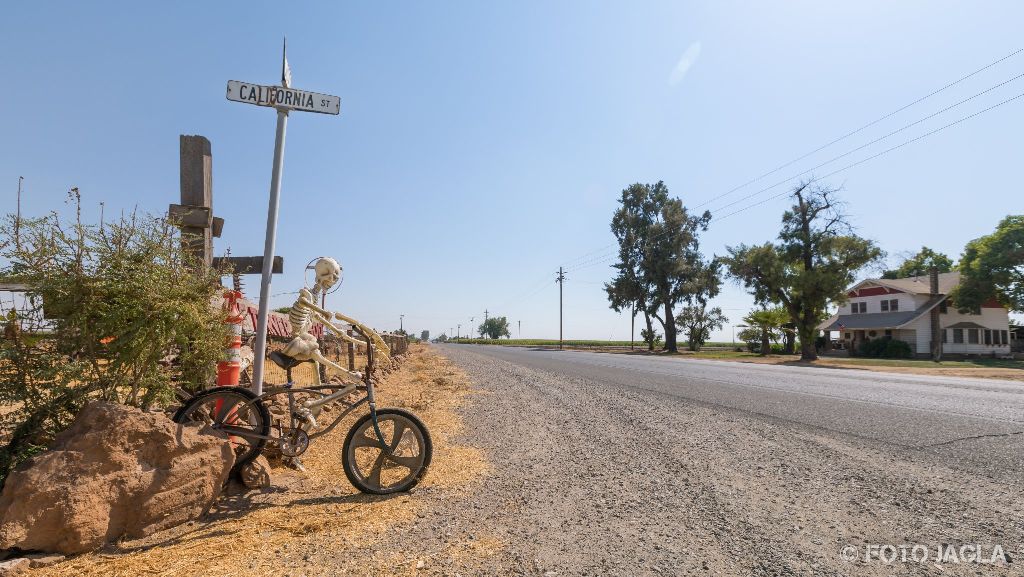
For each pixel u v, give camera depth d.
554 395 10.50
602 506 3.71
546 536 3.14
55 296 3.10
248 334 6.61
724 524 3.38
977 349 40.06
